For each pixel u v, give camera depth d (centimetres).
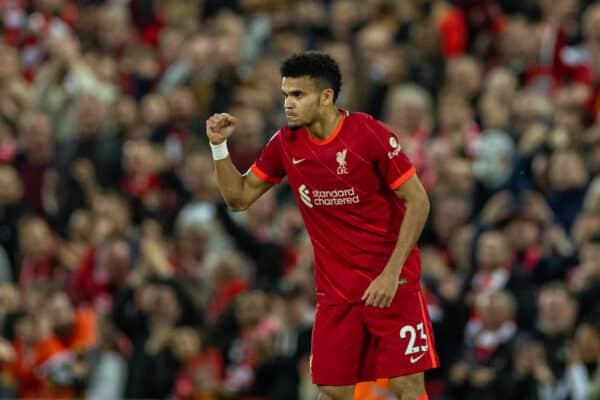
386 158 2402
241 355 3966
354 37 5538
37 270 4644
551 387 3700
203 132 5150
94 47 5912
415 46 5350
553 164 4394
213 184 4703
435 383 3925
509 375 3716
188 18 6116
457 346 3938
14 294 4231
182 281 4156
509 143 4538
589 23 4853
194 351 3981
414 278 2473
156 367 4006
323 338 2502
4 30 5844
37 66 5731
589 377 3706
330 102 2414
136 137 5181
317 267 2506
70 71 5494
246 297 3991
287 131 2466
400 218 2462
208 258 4416
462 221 4328
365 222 2444
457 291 3991
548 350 3756
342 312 2478
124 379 4066
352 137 2408
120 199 4794
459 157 4606
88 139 5178
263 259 4297
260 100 5134
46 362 4069
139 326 4084
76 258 4653
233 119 2481
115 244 4406
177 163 5028
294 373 3906
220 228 4434
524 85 5109
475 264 4094
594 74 4750
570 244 4225
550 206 4403
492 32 5275
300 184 2456
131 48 5947
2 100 5428
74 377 4050
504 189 4450
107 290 4403
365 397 3538
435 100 5103
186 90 5225
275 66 5369
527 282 3925
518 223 4084
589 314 3803
